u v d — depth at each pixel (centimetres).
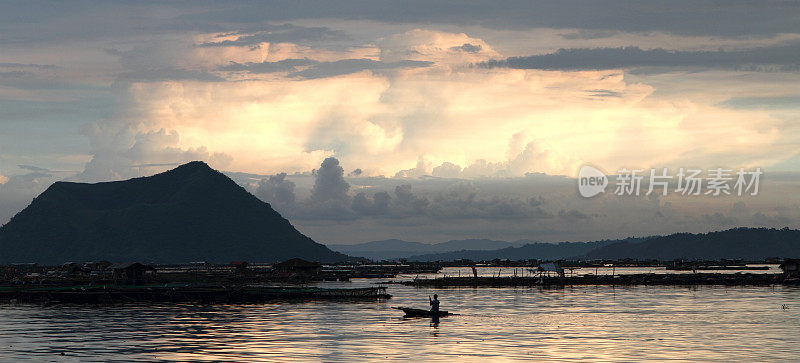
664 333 6775
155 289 11975
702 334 6681
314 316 8569
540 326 7412
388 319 8162
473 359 5312
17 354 5606
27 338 6544
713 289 14662
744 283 16912
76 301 11319
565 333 6800
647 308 9675
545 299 11675
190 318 8356
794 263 19100
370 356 5459
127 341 6294
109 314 8944
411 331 6994
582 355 5475
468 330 7056
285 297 11775
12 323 7862
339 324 7644
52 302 11231
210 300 11369
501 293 13500
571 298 11900
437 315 8462
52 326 7525
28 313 9150
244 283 18362
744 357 5359
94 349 5838
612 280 17375
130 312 9231
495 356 5441
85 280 15875
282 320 8081
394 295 12925
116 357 5438
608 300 11338
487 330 7050
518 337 6512
